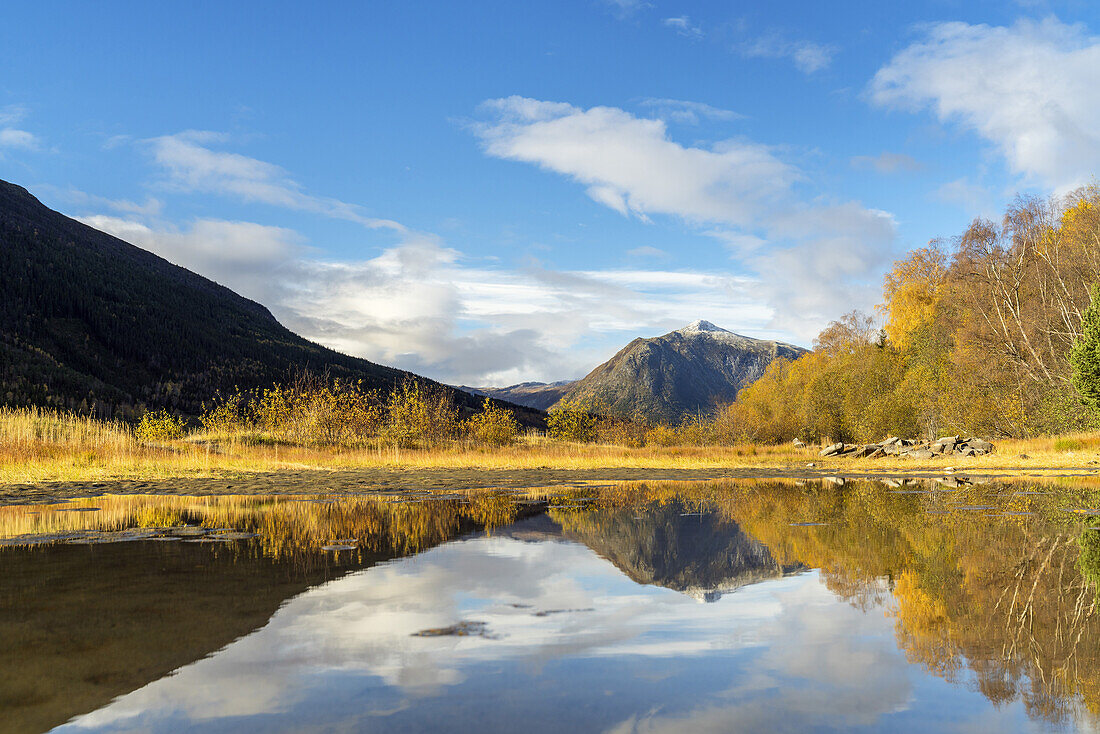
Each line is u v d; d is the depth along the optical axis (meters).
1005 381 41.31
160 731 3.13
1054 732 3.19
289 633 4.86
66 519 11.31
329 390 37.12
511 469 25.17
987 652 4.49
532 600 5.96
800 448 43.41
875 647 4.61
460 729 3.18
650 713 3.39
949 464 28.38
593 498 15.33
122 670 4.05
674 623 5.24
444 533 9.91
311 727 3.20
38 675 3.96
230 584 6.45
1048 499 14.80
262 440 32.59
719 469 26.05
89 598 5.85
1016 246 43.00
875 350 58.94
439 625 5.14
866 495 16.03
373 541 9.12
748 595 6.19
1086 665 4.20
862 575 7.06
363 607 5.65
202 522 10.95
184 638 4.70
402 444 33.75
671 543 9.10
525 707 3.48
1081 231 39.75
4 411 28.84
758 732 3.17
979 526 10.54
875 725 3.24
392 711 3.41
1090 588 6.40
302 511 12.58
